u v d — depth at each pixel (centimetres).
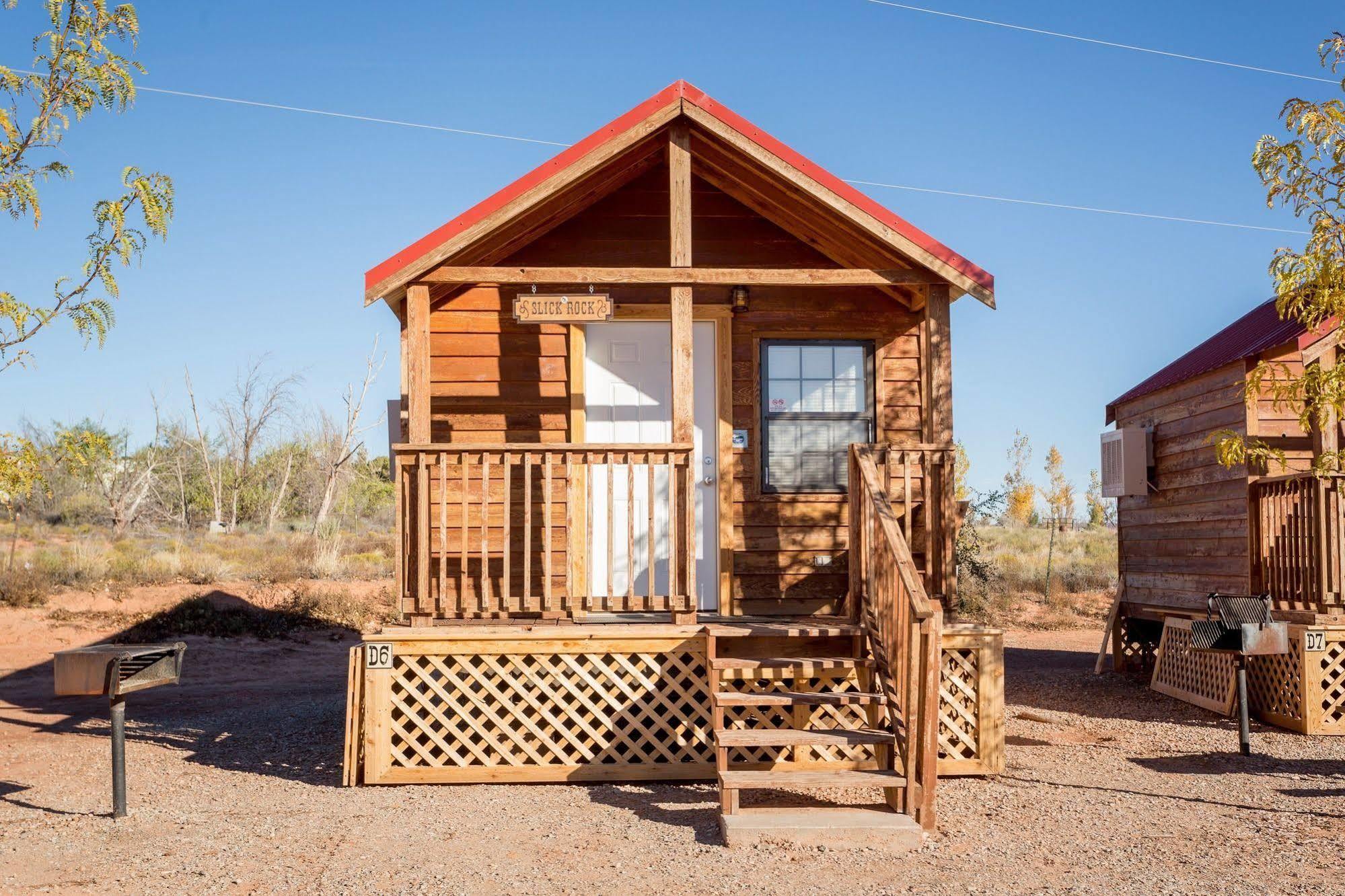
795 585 1003
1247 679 1107
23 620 1722
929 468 866
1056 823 683
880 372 1024
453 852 622
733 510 1004
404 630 822
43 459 722
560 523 988
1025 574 2562
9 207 686
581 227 1013
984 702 828
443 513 826
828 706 833
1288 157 807
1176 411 1290
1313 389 848
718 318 1015
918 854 615
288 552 2662
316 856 612
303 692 1361
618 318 1005
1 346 680
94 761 912
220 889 552
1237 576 1130
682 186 875
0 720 1148
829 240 999
